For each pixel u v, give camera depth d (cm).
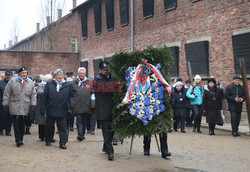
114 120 640
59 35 3722
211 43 1414
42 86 884
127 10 2048
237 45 1279
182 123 1087
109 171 543
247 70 1244
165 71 668
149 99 645
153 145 823
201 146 809
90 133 1053
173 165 594
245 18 1258
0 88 995
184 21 1566
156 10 1773
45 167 569
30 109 804
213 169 569
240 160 648
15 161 616
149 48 671
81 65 2716
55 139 915
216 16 1388
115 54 660
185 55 1559
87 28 2650
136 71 646
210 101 1034
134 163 608
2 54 2542
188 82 1237
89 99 891
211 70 1419
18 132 782
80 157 661
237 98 999
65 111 774
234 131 1012
